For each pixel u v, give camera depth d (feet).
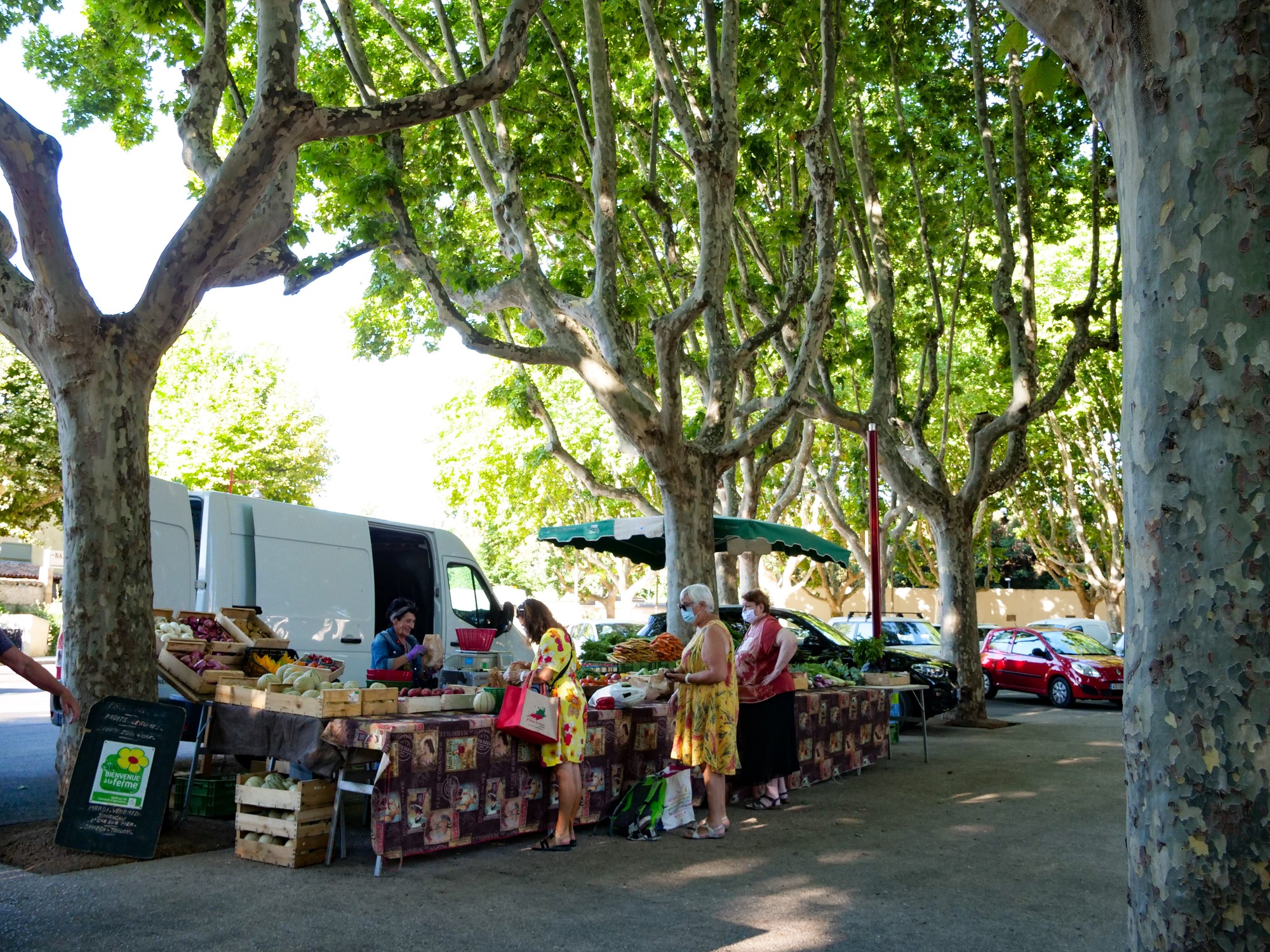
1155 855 6.86
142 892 17.51
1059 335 83.51
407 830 19.33
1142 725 7.04
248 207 22.57
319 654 33.99
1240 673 6.50
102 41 39.42
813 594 123.34
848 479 93.91
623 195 45.09
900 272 59.41
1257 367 6.61
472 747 20.76
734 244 48.96
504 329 50.19
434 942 15.30
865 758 35.12
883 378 52.39
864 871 20.42
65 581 21.45
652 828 23.44
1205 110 6.93
